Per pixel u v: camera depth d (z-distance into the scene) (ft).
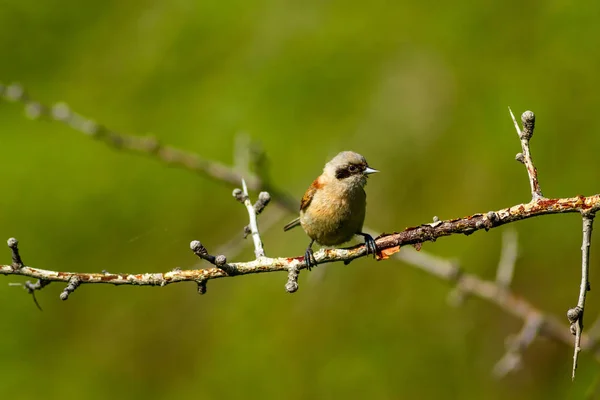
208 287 45.55
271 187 35.53
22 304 46.37
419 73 44.83
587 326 38.42
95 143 50.55
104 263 46.96
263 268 20.30
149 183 48.73
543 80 41.63
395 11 47.62
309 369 41.63
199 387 42.60
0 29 54.44
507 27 44.06
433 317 41.60
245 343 43.16
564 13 42.70
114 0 56.39
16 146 50.80
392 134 44.01
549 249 39.93
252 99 47.42
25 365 44.55
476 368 39.91
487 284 31.91
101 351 45.06
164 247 46.78
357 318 42.52
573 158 39.78
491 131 41.86
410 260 33.19
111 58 53.36
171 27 52.95
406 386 40.24
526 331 30.35
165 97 50.24
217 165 36.09
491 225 19.34
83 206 48.47
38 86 52.80
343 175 29.27
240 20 51.47
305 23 49.47
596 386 27.22
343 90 45.85
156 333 45.06
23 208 48.34
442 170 42.47
